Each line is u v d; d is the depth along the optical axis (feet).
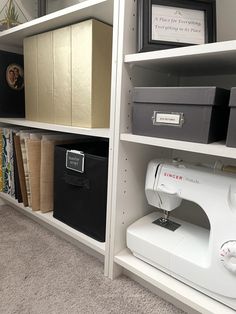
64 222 3.25
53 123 3.28
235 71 2.71
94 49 2.73
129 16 2.29
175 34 2.32
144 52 2.23
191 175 2.27
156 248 2.44
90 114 2.84
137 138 2.33
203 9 2.41
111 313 2.27
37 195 3.56
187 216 3.31
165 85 3.00
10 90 4.18
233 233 2.01
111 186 2.59
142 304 2.40
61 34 2.97
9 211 4.22
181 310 2.35
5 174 4.19
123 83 2.39
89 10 2.54
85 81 2.81
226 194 2.06
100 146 3.37
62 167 3.15
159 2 2.28
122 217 2.71
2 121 3.98
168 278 2.42
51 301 2.36
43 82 3.34
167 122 2.16
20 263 2.87
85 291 2.52
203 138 1.98
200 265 2.18
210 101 1.92
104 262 2.83
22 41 3.82
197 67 2.54
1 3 4.05
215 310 2.07
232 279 2.01
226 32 2.72
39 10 4.07
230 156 1.82
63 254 3.08
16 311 2.23
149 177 2.57
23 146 3.62
